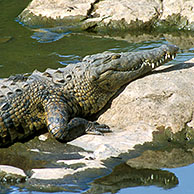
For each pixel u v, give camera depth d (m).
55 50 36.84
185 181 18.61
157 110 22.78
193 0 41.94
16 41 39.44
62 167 19.62
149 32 41.72
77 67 24.27
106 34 41.66
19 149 21.56
